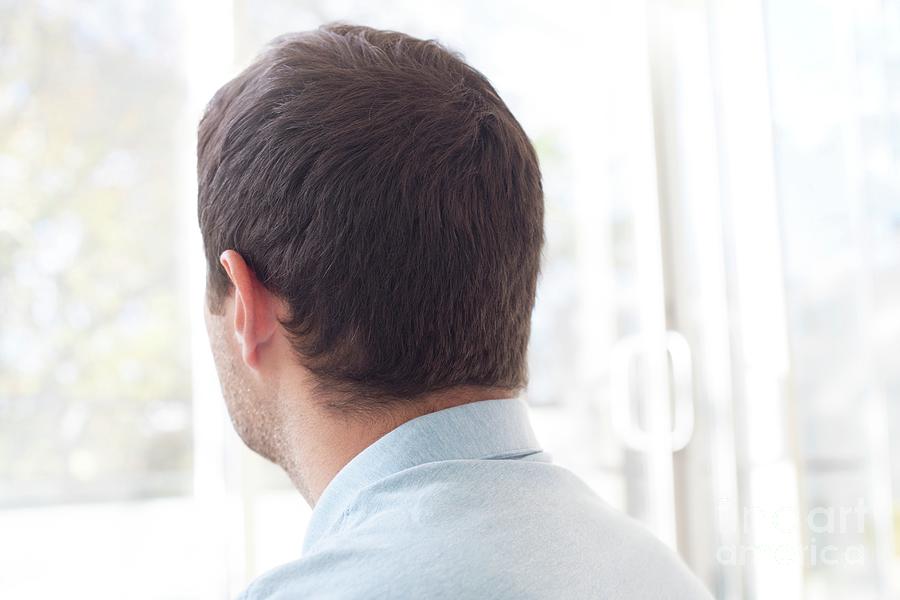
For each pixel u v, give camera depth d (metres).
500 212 0.52
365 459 0.49
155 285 1.42
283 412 0.53
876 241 1.73
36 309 1.34
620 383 1.81
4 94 1.34
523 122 1.77
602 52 1.84
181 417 1.43
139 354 1.41
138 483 1.39
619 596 0.47
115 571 1.37
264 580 0.44
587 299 1.80
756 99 1.81
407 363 0.50
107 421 1.38
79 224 1.38
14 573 1.31
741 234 1.82
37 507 1.33
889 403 1.72
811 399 1.76
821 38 1.76
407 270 0.49
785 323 1.78
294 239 0.50
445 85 0.52
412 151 0.50
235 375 0.54
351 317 0.49
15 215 1.34
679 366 1.83
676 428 1.82
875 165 1.73
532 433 0.53
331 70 0.51
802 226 1.77
